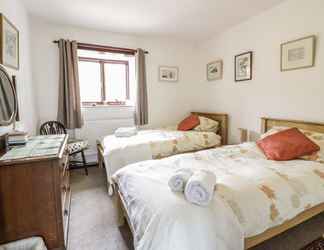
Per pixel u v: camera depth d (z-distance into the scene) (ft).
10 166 4.34
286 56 8.17
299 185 4.81
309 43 7.35
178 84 13.94
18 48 7.32
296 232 5.65
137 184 4.77
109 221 6.42
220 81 11.96
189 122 11.96
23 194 4.50
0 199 4.36
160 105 13.52
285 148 6.44
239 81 10.60
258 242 4.32
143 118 12.71
